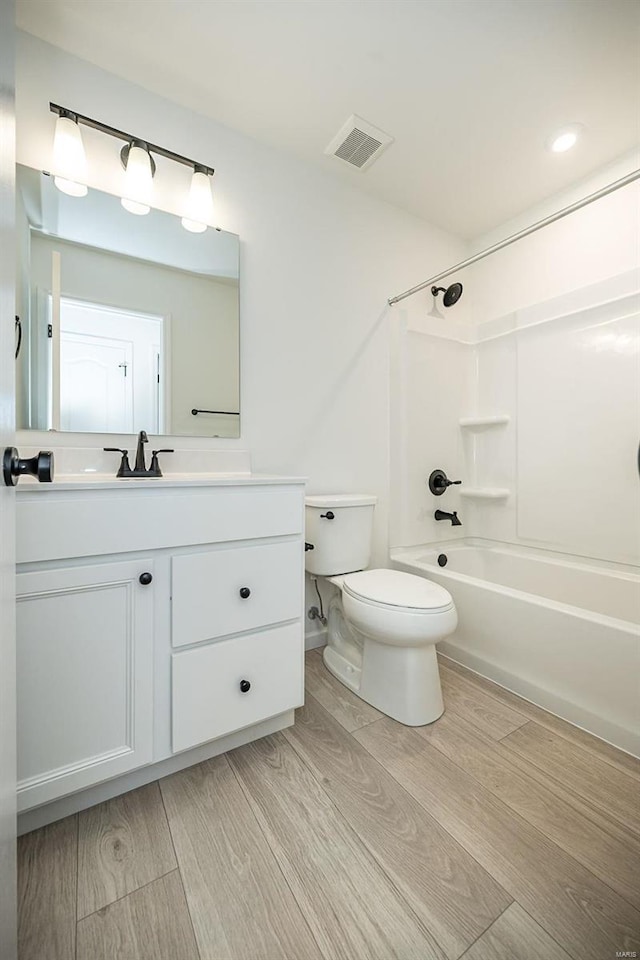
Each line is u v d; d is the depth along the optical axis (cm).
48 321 130
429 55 133
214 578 109
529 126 162
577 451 192
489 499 233
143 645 100
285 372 177
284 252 176
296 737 126
